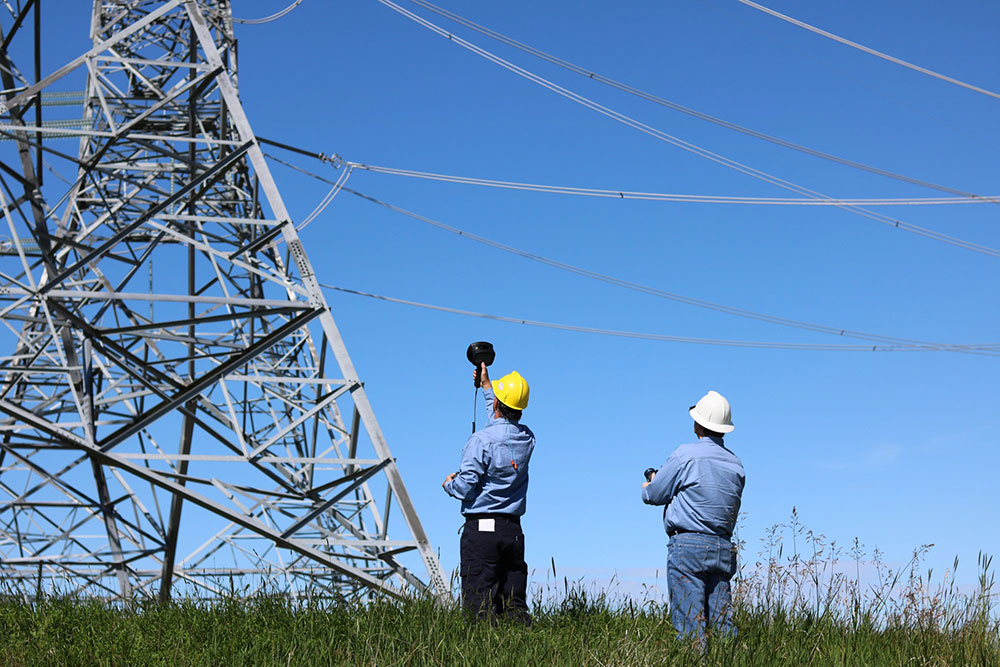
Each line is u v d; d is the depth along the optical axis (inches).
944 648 242.2
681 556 260.1
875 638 258.8
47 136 607.2
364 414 572.7
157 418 548.7
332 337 585.0
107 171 682.2
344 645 261.4
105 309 673.6
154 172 739.4
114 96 701.3
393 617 293.1
